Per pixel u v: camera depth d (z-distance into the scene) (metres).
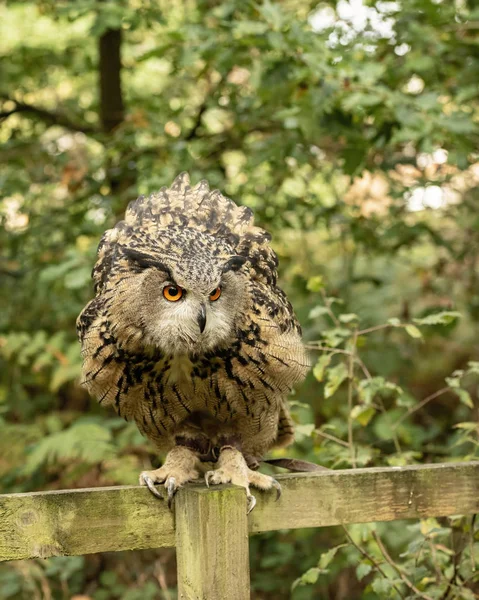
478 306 6.90
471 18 5.37
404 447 5.79
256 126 6.36
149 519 2.81
